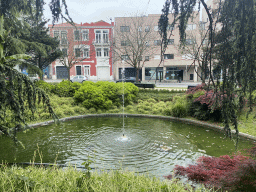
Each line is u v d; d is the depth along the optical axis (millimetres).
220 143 6379
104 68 33094
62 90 13203
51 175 2539
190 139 6797
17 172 2637
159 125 8758
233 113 2312
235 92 2266
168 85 24078
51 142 6344
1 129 3051
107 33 31719
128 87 13125
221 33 2166
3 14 3342
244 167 2770
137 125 8734
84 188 2250
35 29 16438
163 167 4688
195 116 9695
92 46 31359
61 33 24875
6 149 5605
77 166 4324
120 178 2605
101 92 11727
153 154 5469
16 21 9305
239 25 2039
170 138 6906
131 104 12844
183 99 11188
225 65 2182
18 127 3158
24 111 3174
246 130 7023
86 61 32594
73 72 33000
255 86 2141
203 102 8461
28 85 3133
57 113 9609
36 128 7910
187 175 3357
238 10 2023
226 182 2830
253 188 2635
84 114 10602
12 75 2906
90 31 31234
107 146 6043
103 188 2256
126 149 5812
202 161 3895
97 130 7840
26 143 6191
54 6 2346
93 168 4387
